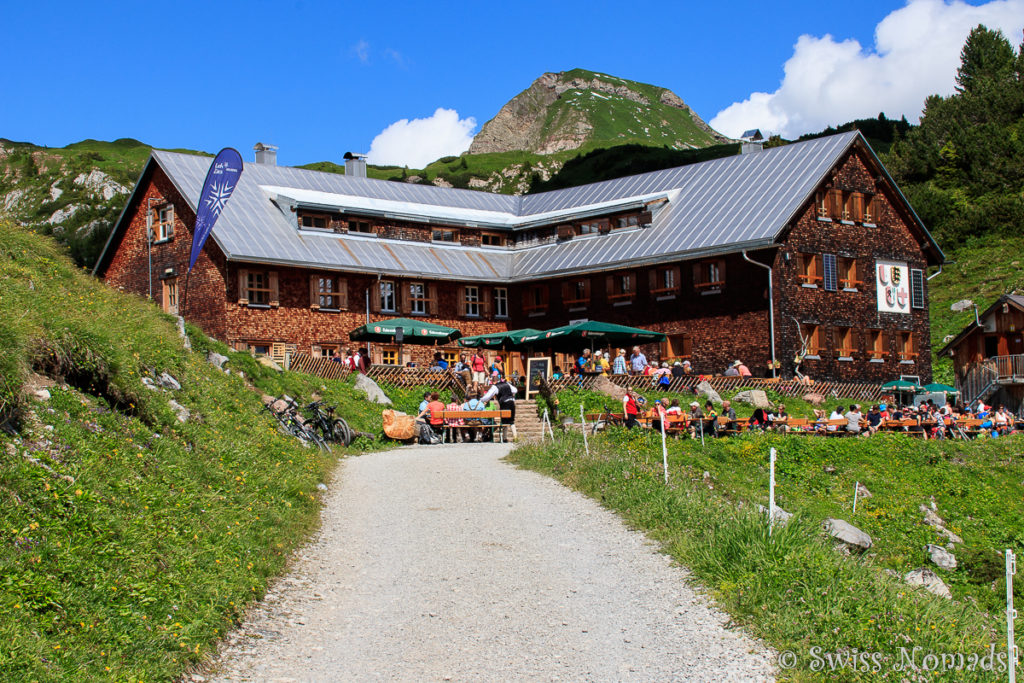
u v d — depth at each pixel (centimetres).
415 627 1077
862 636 1030
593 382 3553
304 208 4544
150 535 1078
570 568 1313
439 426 2895
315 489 1761
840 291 4572
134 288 4675
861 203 4750
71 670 784
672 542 1407
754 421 3091
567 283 4872
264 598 1134
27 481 1015
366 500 1741
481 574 1284
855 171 4750
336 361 3378
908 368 4875
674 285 4566
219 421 1767
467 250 5122
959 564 2136
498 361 3812
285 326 4266
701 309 4491
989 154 8581
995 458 3061
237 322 4128
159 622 927
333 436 2489
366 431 2788
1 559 877
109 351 1448
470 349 4831
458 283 4847
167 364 1805
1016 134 9069
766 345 4291
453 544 1434
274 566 1227
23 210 12388
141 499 1155
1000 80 11075
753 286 4344
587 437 2617
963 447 3094
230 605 1040
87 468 1131
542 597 1188
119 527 1046
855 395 4222
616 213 4916
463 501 1744
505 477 2012
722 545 1296
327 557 1348
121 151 16188
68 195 12738
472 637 1048
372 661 969
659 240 4653
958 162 8819
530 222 5222
